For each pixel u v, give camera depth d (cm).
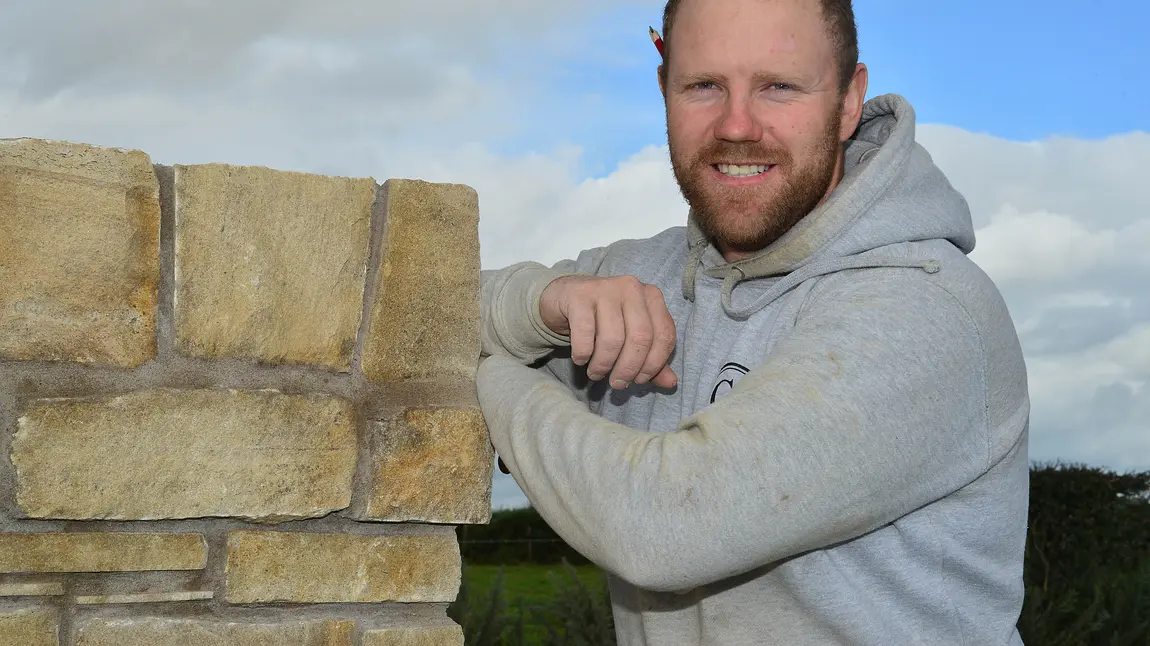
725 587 149
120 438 137
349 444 151
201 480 142
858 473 126
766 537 125
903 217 149
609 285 149
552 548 1170
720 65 153
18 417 133
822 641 146
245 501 144
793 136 154
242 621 145
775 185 155
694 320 170
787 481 124
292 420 147
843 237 149
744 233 157
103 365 137
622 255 194
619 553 128
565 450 137
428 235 158
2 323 131
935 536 144
